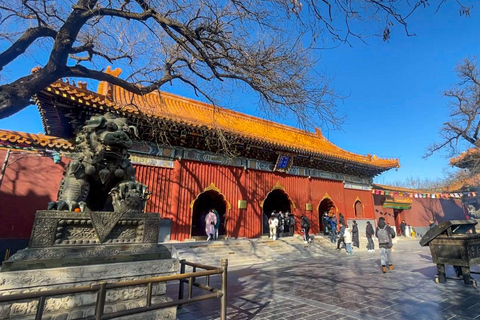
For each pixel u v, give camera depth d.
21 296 2.81
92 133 5.08
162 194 16.22
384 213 30.45
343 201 26.05
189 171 17.56
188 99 23.08
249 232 19.33
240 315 6.18
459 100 24.03
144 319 4.65
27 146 13.22
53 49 6.10
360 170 27.53
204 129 15.70
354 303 7.05
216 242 16.31
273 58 8.30
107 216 4.87
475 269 12.67
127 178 5.54
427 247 22.36
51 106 12.86
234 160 19.81
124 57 9.16
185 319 5.94
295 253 17.77
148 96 20.14
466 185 28.58
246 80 8.55
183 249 14.74
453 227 9.70
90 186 5.29
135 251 4.97
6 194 12.49
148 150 16.31
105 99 13.20
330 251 19.45
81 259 4.37
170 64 9.52
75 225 4.59
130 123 14.42
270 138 22.08
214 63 8.45
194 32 7.73
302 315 6.14
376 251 19.84
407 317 5.94
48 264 4.08
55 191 13.44
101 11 6.57
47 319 3.84
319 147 27.92
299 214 22.61
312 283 9.58
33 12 6.72
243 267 13.41
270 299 7.53
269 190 21.33
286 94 8.27
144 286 4.82
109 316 3.34
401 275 10.72
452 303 6.90
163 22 7.35
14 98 5.62
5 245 12.06
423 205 34.56
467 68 22.89
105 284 3.34
